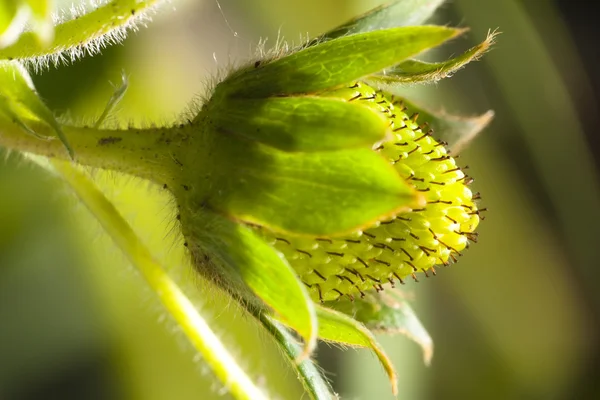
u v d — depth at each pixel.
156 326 0.15
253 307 0.10
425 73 0.10
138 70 0.15
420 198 0.09
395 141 0.10
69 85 0.14
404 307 0.11
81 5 0.11
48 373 0.15
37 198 0.14
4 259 0.14
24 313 0.14
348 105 0.10
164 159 0.10
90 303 0.15
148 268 0.11
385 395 0.15
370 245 0.10
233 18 0.17
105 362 0.15
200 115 0.10
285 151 0.10
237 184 0.10
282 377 0.14
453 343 0.18
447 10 0.18
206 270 0.10
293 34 0.17
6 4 0.09
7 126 0.10
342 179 0.09
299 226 0.10
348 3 0.17
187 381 0.15
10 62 0.10
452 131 0.11
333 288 0.10
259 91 0.10
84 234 0.14
